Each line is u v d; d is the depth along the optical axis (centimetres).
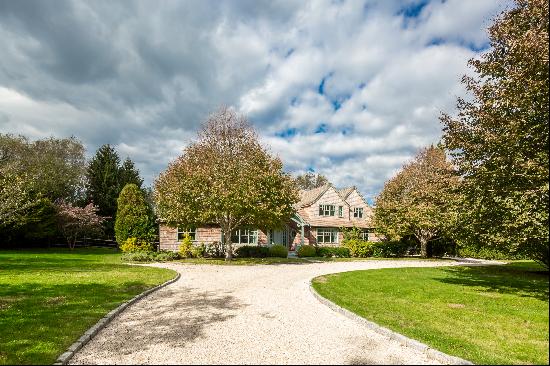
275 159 2497
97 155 5212
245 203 2231
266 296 1211
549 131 1123
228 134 2769
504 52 1312
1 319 841
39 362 599
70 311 923
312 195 4275
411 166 3853
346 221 4219
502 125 1213
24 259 2378
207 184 2345
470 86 1352
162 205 2497
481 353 649
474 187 1330
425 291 1270
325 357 652
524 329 798
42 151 4766
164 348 693
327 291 1257
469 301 1096
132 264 2181
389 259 3166
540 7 1189
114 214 5053
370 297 1157
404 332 770
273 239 3719
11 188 2145
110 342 727
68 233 3966
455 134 1381
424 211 3231
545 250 1605
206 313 968
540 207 1119
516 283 1491
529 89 1128
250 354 664
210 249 2952
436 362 632
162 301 1119
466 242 1703
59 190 4741
